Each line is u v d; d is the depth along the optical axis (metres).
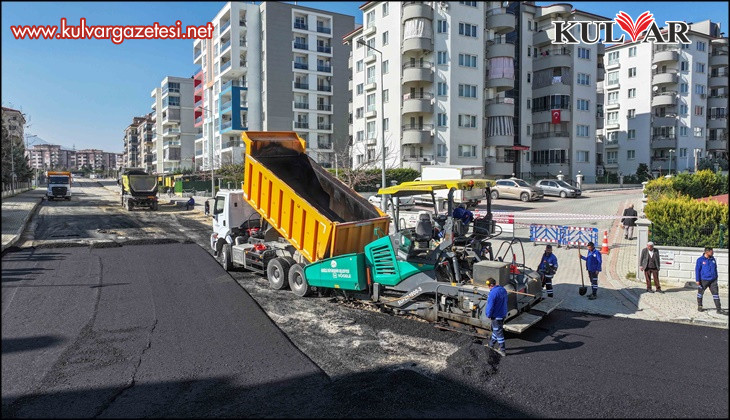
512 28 44.88
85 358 7.11
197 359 7.14
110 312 9.37
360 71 48.88
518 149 48.09
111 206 35.44
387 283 9.34
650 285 11.49
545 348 7.84
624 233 19.33
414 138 41.81
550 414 5.63
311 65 61.12
